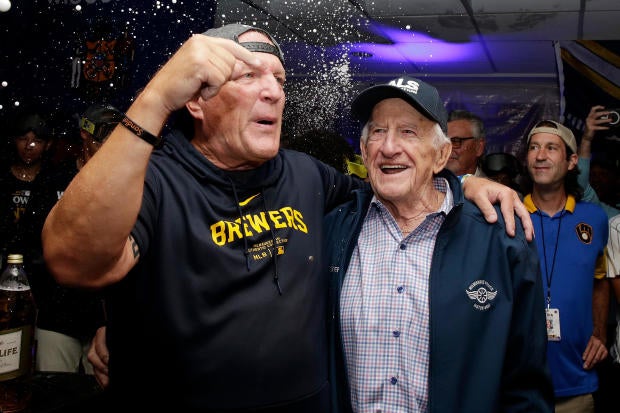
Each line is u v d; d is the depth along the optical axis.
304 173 1.34
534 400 1.33
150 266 1.08
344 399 1.31
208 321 1.07
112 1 2.79
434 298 1.28
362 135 1.44
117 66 2.77
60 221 0.88
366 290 1.34
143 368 1.11
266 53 1.17
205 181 1.14
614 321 2.92
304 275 1.20
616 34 5.14
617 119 4.06
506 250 1.31
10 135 2.59
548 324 2.17
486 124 7.11
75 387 1.40
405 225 1.40
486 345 1.28
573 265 2.23
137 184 0.89
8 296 1.36
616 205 3.85
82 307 2.48
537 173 2.32
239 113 1.13
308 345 1.17
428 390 1.25
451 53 6.04
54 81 2.80
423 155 1.34
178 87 0.87
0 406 1.24
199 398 1.08
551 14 4.70
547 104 6.96
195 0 2.87
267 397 1.10
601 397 2.50
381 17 4.79
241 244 1.13
